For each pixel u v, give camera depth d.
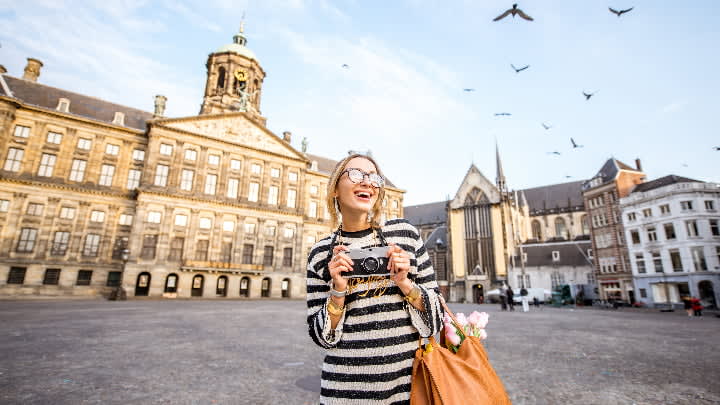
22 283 34.19
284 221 48.00
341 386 1.62
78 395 4.90
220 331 11.73
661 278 36.00
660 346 9.61
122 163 41.41
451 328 1.92
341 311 1.65
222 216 43.47
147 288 37.97
